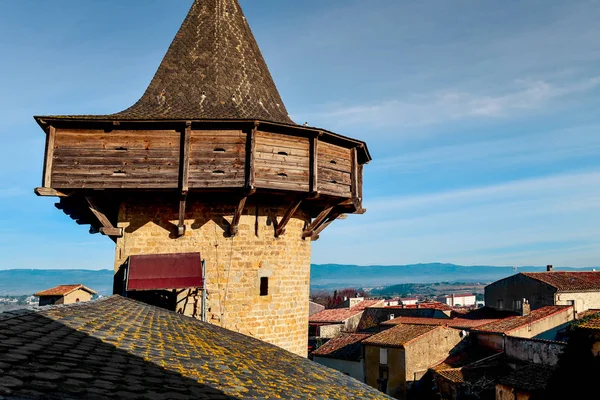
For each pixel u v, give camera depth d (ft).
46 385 11.70
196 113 51.78
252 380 20.40
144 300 51.08
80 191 48.70
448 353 117.08
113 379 14.17
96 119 46.98
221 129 48.91
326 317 183.83
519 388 81.71
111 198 52.08
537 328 113.19
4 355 13.53
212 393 15.94
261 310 51.75
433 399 106.93
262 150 49.08
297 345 54.90
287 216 51.90
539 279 145.89
